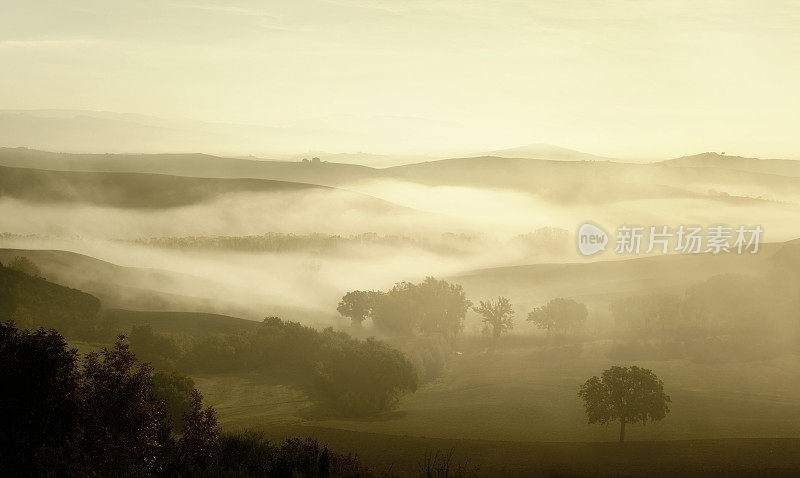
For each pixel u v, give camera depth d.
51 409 25.25
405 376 94.69
